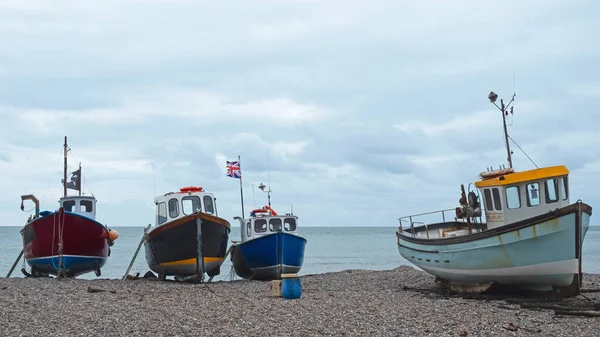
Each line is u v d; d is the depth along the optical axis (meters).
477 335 12.10
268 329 12.70
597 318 13.98
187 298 18.20
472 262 17.67
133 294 19.22
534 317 14.13
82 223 24.41
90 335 12.04
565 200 17.38
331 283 24.20
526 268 16.44
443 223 23.48
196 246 24.08
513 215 17.55
